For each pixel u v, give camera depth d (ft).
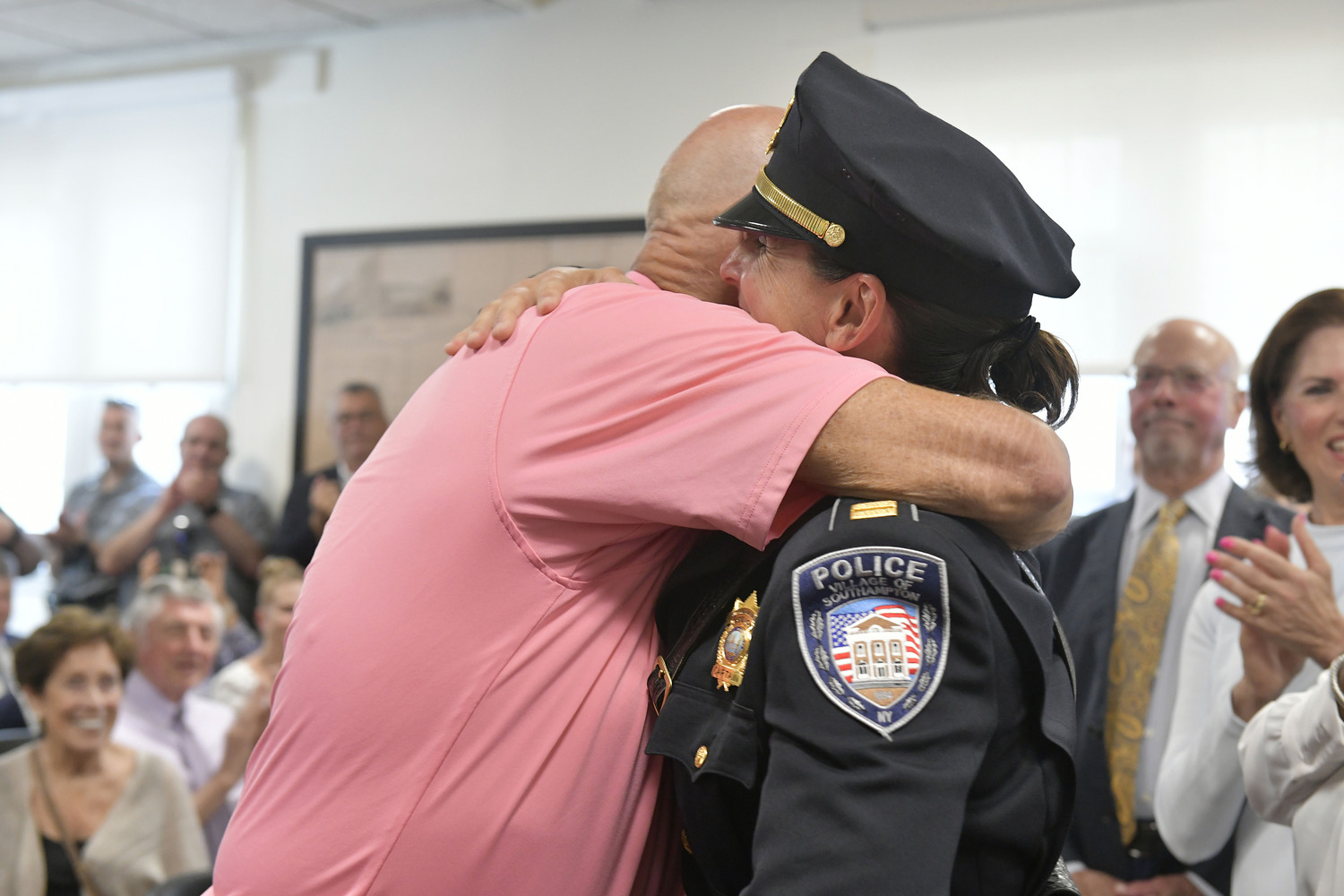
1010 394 3.45
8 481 21.31
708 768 2.88
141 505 18.66
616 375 3.13
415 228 18.31
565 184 17.62
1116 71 14.90
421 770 3.07
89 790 8.75
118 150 20.12
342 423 17.83
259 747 3.44
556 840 3.09
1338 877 4.71
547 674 3.10
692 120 16.99
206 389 19.51
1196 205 14.51
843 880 2.51
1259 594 5.64
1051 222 3.37
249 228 19.42
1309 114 14.12
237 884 3.25
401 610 3.14
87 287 20.15
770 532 3.04
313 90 18.97
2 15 18.67
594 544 3.17
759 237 3.39
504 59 18.03
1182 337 8.93
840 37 16.20
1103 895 8.03
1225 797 6.61
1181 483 8.84
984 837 2.84
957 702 2.71
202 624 10.70
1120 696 8.44
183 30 19.12
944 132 3.17
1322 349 6.77
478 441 3.19
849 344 3.23
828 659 2.73
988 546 2.96
